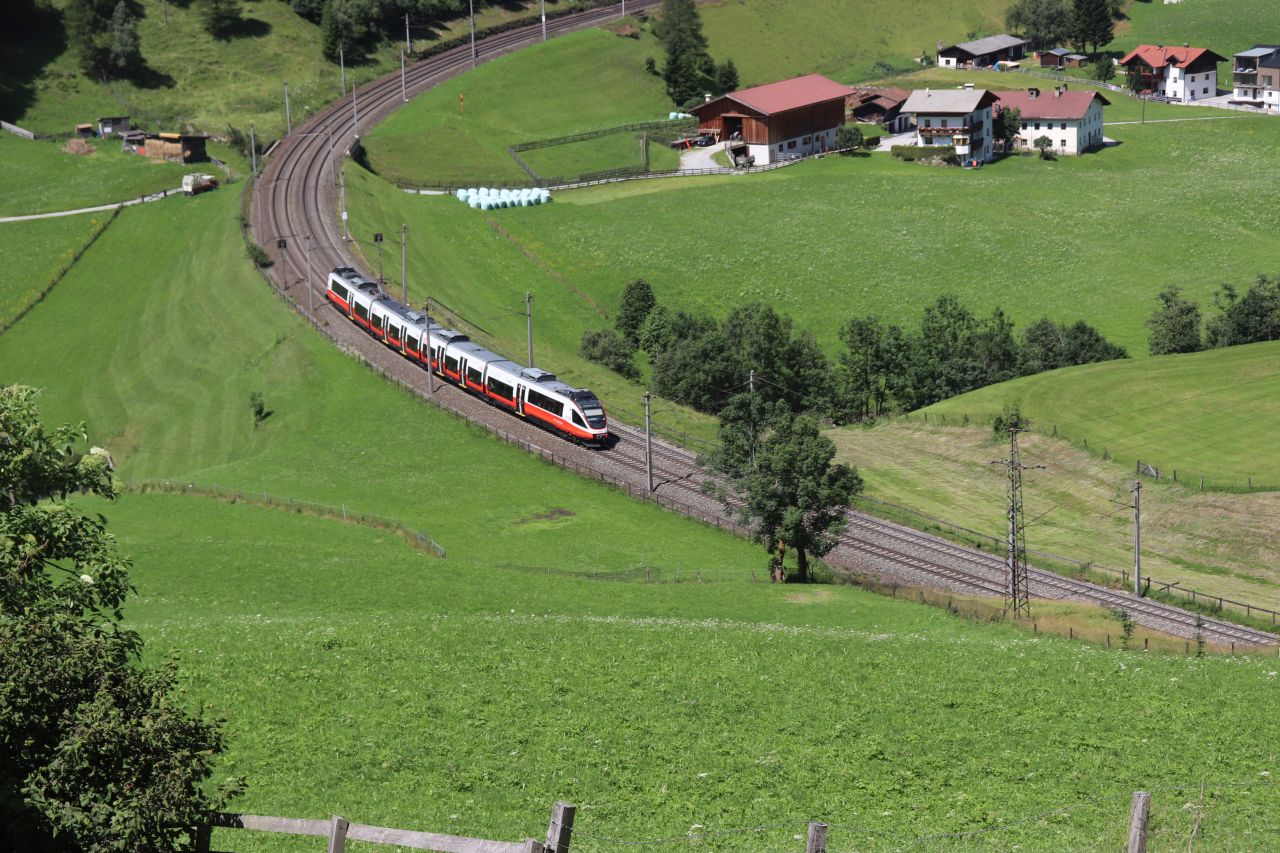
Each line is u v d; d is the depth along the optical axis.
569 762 44.97
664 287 183.62
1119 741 46.66
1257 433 124.44
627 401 129.75
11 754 26.47
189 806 26.14
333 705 49.94
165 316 158.88
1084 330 154.75
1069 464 121.62
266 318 145.62
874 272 186.50
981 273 185.75
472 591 78.50
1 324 166.75
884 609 78.06
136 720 26.53
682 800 41.81
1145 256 188.38
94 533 31.12
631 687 52.25
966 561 98.00
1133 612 88.44
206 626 60.47
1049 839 37.84
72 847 26.19
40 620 27.22
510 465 110.06
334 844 25.61
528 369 118.25
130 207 198.75
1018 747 46.31
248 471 109.12
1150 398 135.50
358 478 107.94
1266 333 152.75
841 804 41.59
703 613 75.94
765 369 150.88
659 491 106.00
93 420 137.88
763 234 199.12
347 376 127.75
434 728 47.84
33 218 198.25
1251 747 46.00
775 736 47.41
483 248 191.75
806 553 94.19
